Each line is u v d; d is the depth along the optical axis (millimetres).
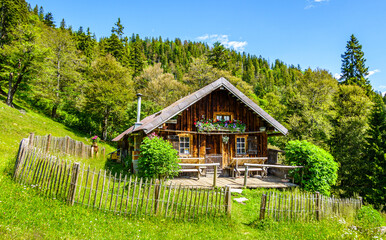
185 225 6605
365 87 41969
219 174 13484
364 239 6926
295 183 11820
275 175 13750
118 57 57000
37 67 29906
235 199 9266
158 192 6906
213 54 46406
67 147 15242
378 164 22078
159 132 12344
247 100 13125
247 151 14109
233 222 7094
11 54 28609
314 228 7250
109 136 37375
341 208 9500
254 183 11352
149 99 42344
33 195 6723
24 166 7789
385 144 22703
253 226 7160
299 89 40125
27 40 29766
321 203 8484
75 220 5793
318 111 31797
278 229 6965
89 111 34750
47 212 5938
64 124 33969
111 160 19938
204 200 7820
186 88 43312
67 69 38062
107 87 33656
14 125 21281
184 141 13000
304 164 11602
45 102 35875
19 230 4773
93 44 60594
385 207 20359
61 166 6953
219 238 6090
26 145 8211
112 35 58750
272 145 35875
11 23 36406
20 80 29062
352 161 24219
